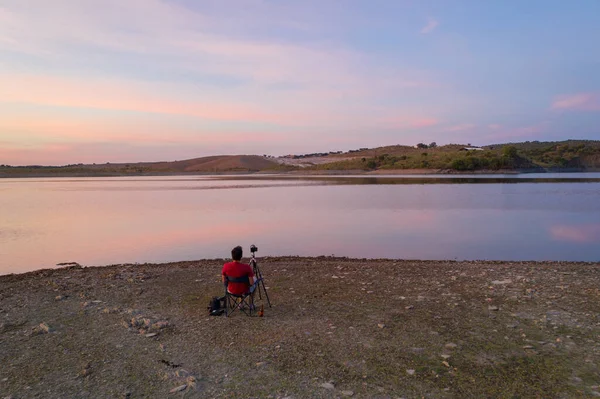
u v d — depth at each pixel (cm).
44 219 2942
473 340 719
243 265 881
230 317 858
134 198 4781
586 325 786
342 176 12431
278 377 593
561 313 856
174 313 893
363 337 738
